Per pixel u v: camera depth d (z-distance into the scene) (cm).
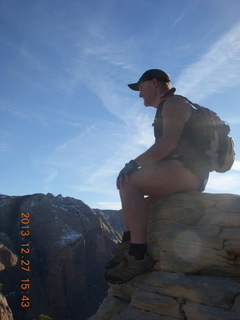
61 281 9138
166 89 423
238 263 338
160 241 374
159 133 407
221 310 313
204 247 347
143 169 390
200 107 396
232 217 348
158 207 395
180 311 331
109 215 14500
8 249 9106
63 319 8794
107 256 10056
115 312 404
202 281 335
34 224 10425
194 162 383
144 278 388
